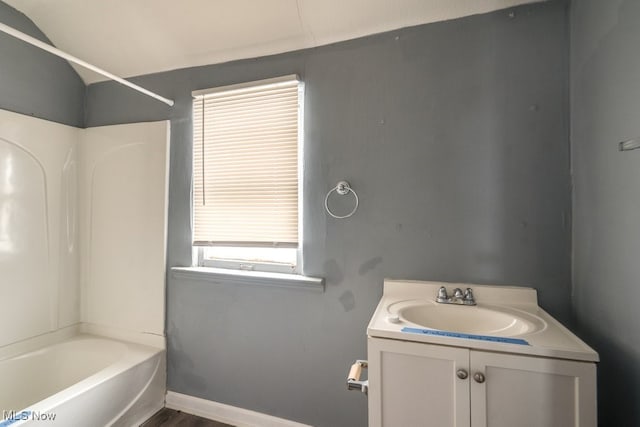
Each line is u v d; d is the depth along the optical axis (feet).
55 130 6.45
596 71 3.58
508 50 4.48
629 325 3.03
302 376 5.45
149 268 6.44
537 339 3.12
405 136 4.93
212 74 6.14
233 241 5.89
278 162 5.64
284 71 5.61
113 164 6.72
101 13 5.79
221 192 6.03
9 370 5.62
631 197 2.98
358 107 5.17
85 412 4.76
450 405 3.15
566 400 2.86
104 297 6.81
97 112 7.10
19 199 5.88
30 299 6.06
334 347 5.27
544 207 4.33
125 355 5.96
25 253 5.97
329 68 5.33
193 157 6.27
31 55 6.22
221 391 5.97
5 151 5.67
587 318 3.83
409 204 4.91
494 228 4.54
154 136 6.42
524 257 4.41
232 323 5.90
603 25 3.43
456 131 4.70
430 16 4.77
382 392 3.35
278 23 5.28
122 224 6.65
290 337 5.52
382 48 5.06
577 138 4.06
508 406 3.01
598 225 3.58
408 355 3.27
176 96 6.41
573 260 4.19
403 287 4.80
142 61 6.49
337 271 5.27
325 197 5.34
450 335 3.22
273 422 5.57
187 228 6.28
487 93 4.57
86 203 6.93
